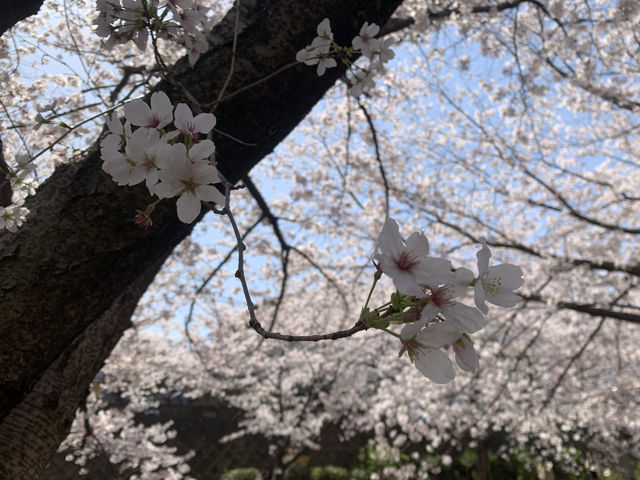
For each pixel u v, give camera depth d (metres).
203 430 12.07
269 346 8.40
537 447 11.77
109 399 7.93
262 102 1.55
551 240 7.34
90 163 1.40
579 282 6.79
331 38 1.46
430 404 7.98
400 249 0.76
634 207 6.75
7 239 1.34
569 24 4.31
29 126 2.21
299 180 6.98
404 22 3.42
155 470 7.09
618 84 5.12
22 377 1.33
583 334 8.51
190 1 1.21
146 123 0.94
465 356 0.78
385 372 9.93
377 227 7.02
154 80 2.71
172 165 0.85
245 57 1.53
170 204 1.38
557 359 9.23
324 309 8.22
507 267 0.85
